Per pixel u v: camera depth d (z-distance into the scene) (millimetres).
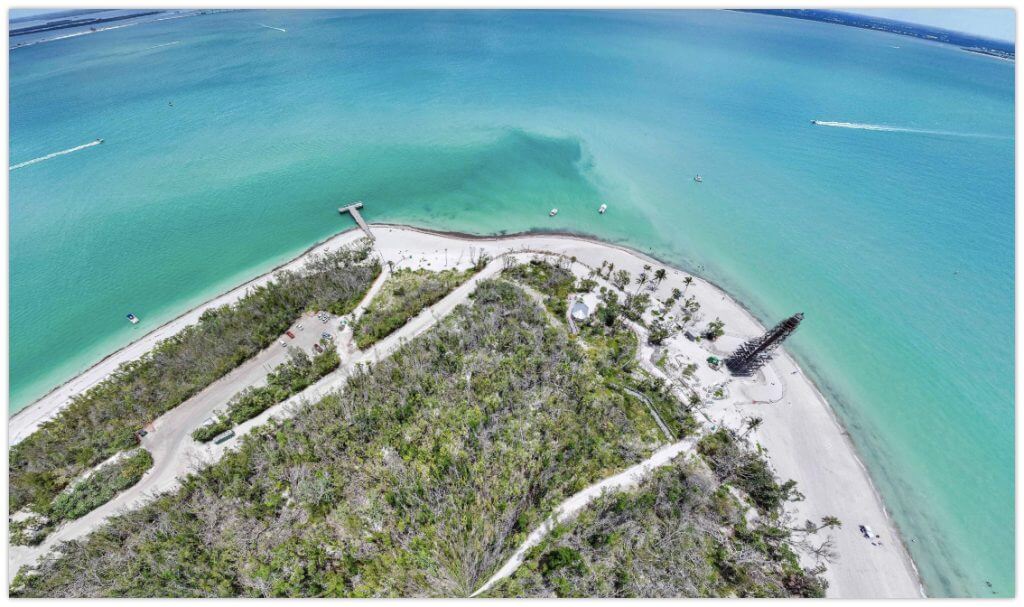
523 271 89250
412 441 58875
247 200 114562
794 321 59656
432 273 90375
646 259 98500
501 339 71625
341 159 133000
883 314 86188
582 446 59031
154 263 95188
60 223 104875
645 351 75625
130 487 57438
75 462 58562
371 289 85500
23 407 69625
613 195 119188
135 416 63656
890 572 54969
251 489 54031
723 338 79562
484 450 57656
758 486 58125
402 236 102812
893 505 60938
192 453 60750
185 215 108500
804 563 54531
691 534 52562
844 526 58625
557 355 69938
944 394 73312
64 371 74375
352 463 56750
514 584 47500
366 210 112062
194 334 74625
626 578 47656
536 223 108438
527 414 61750
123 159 131000
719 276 94750
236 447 61094
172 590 45938
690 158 138000
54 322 82250
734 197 119938
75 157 132000
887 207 116500
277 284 86625
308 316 79312
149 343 78750
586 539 51250
